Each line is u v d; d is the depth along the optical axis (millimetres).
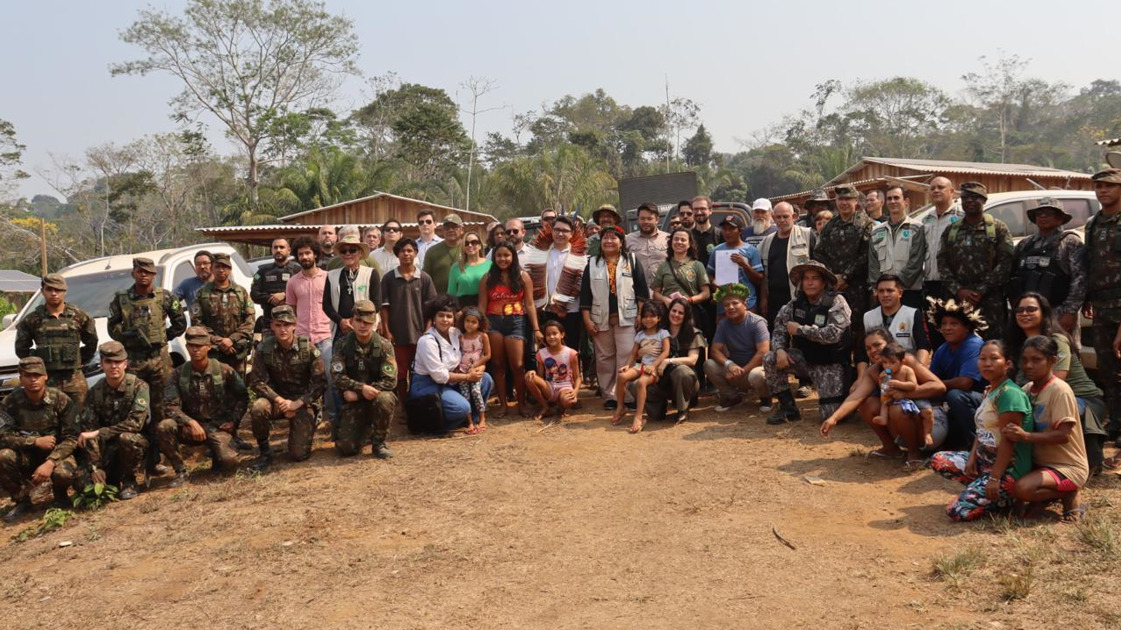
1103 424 6168
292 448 8109
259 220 38938
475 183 46562
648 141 83062
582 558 5426
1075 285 6941
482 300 9320
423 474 7375
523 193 43094
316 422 8219
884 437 6859
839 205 8547
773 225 10648
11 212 51000
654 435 8188
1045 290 7133
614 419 8641
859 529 5645
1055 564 4871
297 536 6141
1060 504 5680
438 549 5699
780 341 8234
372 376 8094
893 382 6598
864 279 8562
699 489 6594
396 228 10812
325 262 10117
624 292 9125
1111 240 6730
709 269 9594
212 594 5281
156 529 6645
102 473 7535
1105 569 4746
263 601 5113
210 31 45281
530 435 8477
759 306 9680
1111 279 6742
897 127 83562
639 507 6297
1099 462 6137
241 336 8867
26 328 8219
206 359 7945
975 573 4836
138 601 5293
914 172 22141
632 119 84500
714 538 5625
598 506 6367
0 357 9422
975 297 7461
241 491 7344
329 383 8898
